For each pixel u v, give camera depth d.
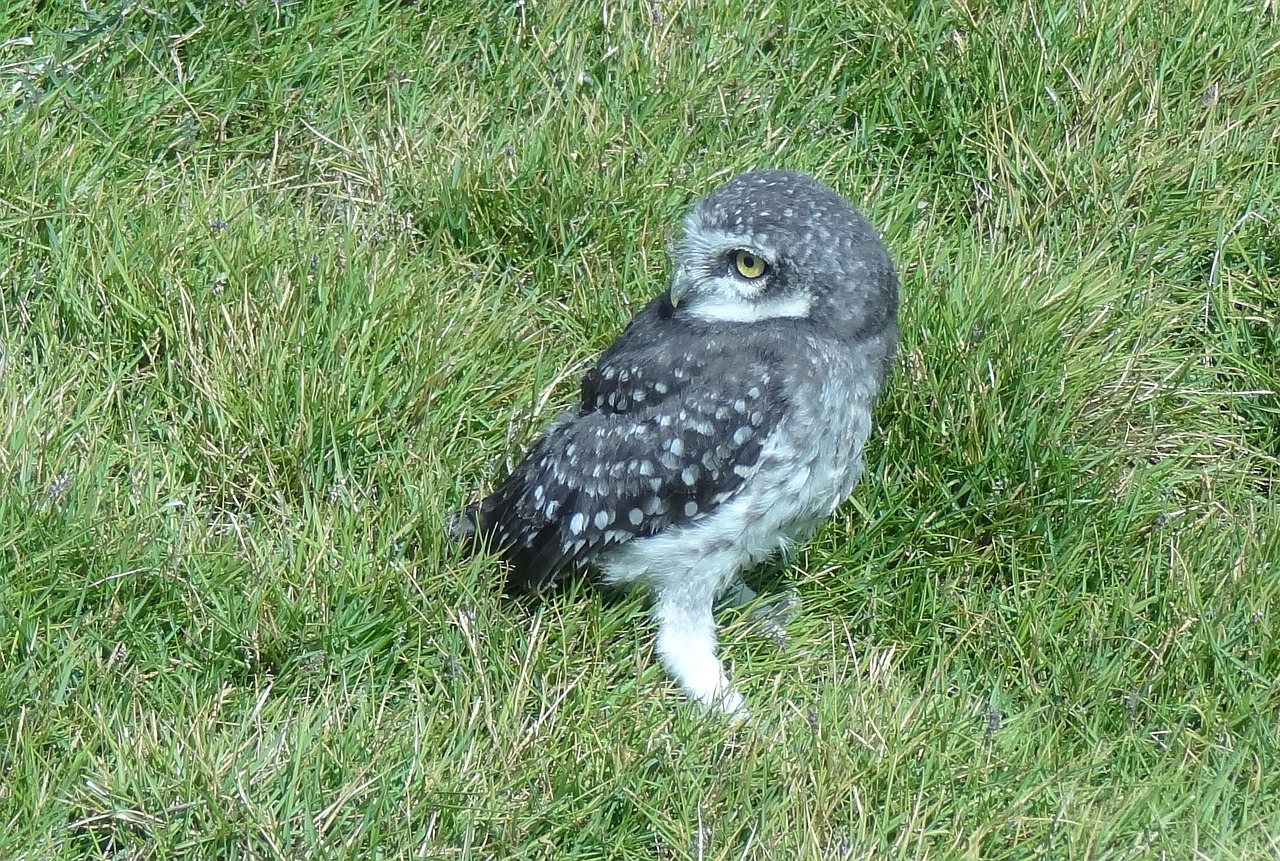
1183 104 12.49
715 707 8.99
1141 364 11.30
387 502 9.63
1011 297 10.95
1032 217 12.16
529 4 12.90
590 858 8.28
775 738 8.83
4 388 9.66
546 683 8.91
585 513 9.21
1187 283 12.02
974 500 10.27
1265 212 12.03
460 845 8.06
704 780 8.59
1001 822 8.38
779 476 9.11
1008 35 12.58
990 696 9.51
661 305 9.67
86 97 11.76
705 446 8.99
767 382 8.91
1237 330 11.63
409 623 9.11
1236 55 12.65
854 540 10.17
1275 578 9.73
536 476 9.39
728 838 8.18
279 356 10.05
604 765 8.48
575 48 12.73
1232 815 8.73
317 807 8.04
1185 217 12.06
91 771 8.10
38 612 8.71
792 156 12.25
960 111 12.66
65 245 10.61
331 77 12.55
